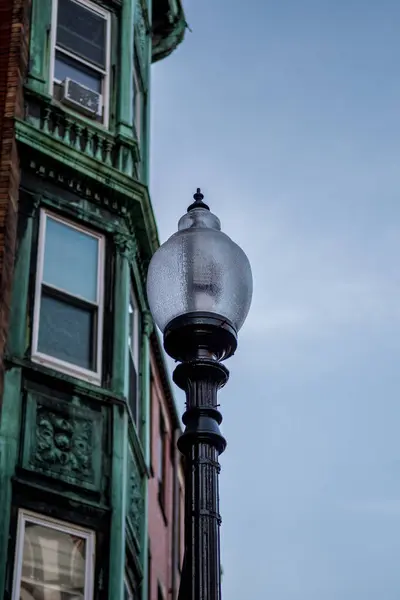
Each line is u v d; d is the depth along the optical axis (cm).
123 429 1853
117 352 1930
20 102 2011
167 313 925
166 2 2780
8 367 1736
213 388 905
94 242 2017
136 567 1948
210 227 985
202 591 799
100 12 2284
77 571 1681
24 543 1636
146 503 2088
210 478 854
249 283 949
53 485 1708
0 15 2098
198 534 826
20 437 1698
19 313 1805
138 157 2205
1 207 1842
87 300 1947
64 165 2006
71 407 1798
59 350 1852
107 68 2234
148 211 2134
